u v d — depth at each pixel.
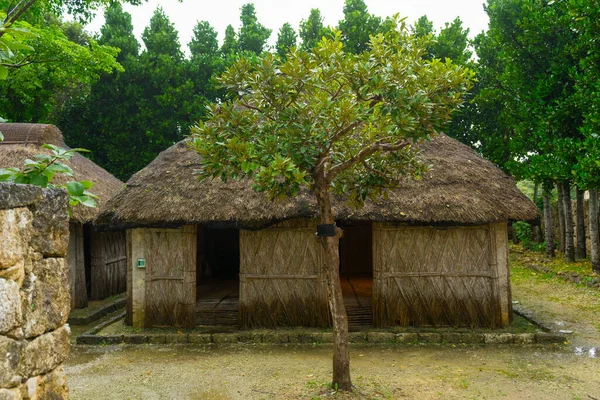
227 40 18.44
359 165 5.49
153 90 16.98
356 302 8.57
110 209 7.39
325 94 4.82
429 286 7.42
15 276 2.03
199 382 5.42
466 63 15.41
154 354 6.58
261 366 5.96
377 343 6.96
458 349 6.62
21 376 2.04
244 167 4.25
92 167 11.98
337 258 4.94
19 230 2.07
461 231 7.44
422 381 5.30
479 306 7.33
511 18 11.88
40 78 13.91
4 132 9.92
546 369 5.69
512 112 13.27
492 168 8.09
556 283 11.00
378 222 7.48
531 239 16.88
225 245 13.23
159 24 17.80
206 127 4.60
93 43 12.59
